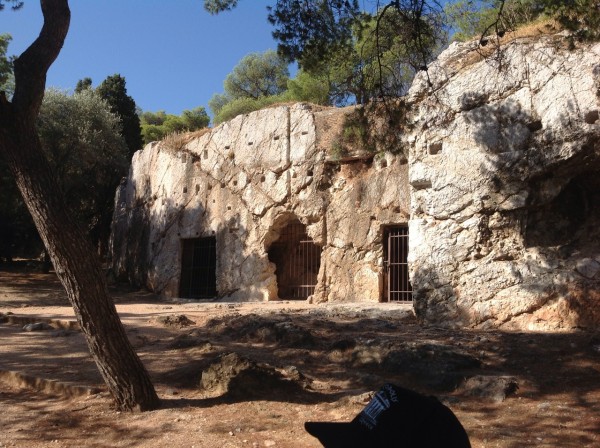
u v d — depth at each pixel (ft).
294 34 29.37
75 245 17.63
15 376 23.50
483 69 31.81
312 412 18.29
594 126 28.02
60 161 91.81
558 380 20.17
